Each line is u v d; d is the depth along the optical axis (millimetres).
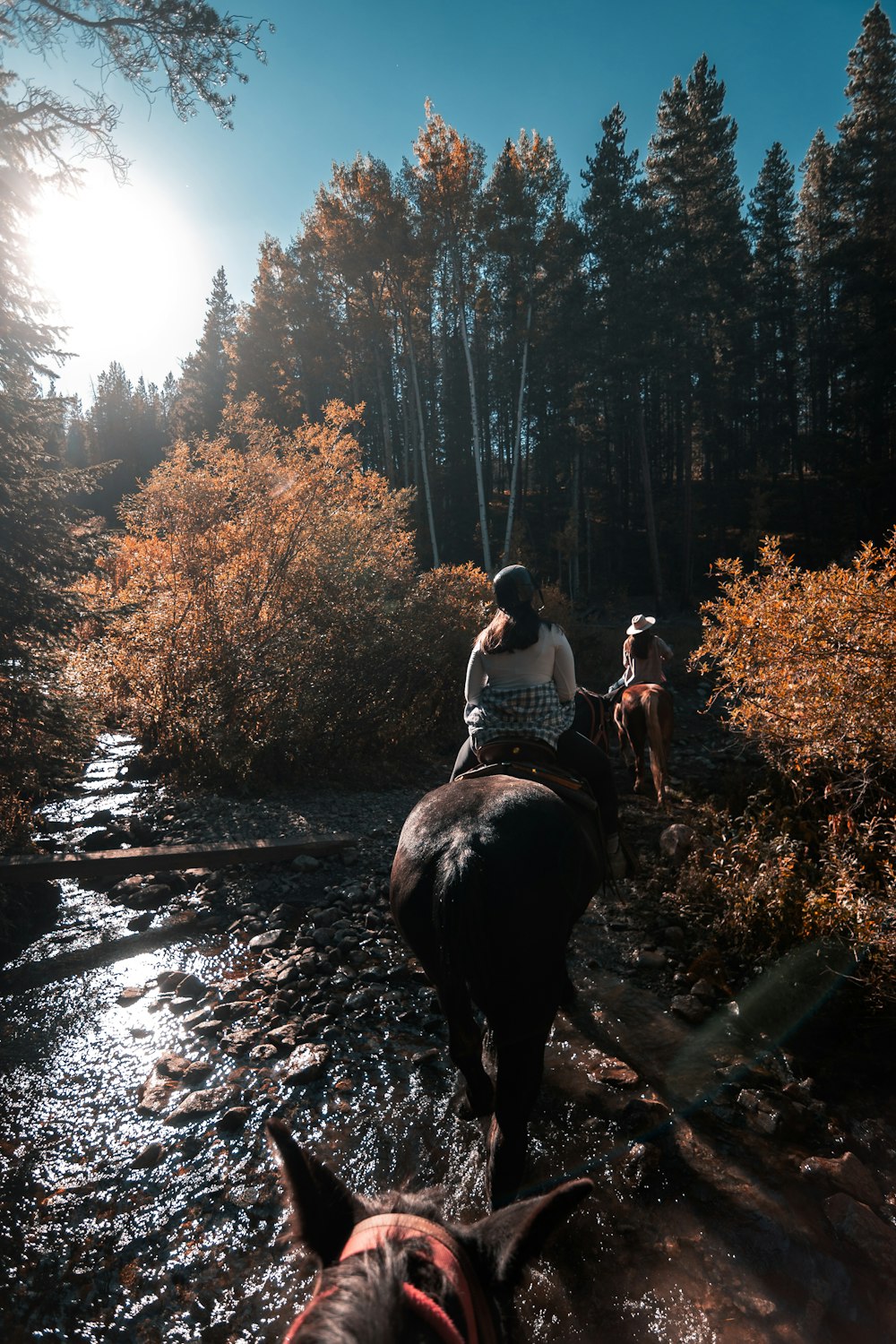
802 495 42156
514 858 2674
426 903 2721
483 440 49125
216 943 5500
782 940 4883
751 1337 2512
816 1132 3482
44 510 5996
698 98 37500
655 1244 2883
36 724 6191
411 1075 3930
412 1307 822
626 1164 3268
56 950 5441
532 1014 2588
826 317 48625
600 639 19172
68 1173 3277
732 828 6496
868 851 4914
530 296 34531
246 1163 3322
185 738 9625
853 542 36781
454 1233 1128
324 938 5457
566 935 2779
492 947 2559
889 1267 2766
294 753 9445
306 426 12320
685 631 23656
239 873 6711
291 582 10570
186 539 10914
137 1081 3936
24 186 6180
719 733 12906
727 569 6074
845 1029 4203
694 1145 3389
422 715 11359
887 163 37344
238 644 9953
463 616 11961
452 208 31953
